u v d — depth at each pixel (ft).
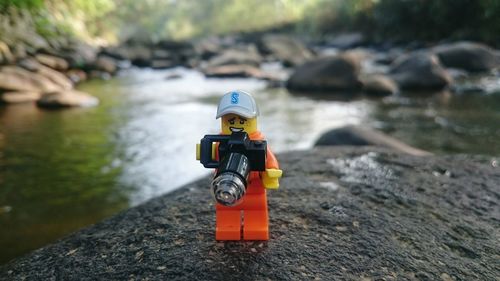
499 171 0.56
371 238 0.35
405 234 0.36
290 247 0.33
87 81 2.78
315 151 0.68
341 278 0.29
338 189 0.47
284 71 3.26
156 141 1.22
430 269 0.31
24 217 0.69
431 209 0.43
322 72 2.21
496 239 0.37
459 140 1.16
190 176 0.92
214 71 2.97
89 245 0.36
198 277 0.29
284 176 0.53
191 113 1.63
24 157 1.03
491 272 0.31
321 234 0.35
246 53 3.84
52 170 0.94
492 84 2.13
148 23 10.21
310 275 0.29
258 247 0.33
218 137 0.30
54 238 0.61
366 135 0.90
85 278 0.30
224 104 0.31
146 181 0.88
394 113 1.56
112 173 0.93
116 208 0.73
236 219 0.34
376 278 0.29
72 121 1.46
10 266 0.34
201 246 0.33
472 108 1.59
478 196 0.47
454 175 0.54
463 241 0.36
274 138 1.26
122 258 0.33
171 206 0.43
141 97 2.07
